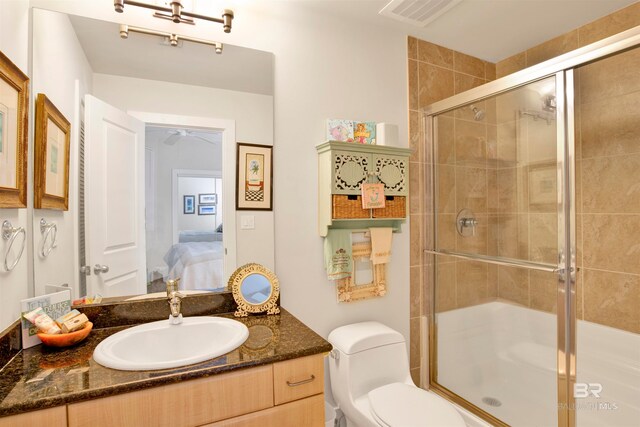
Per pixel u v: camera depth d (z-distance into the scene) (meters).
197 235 1.59
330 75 1.91
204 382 1.05
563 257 1.62
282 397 1.17
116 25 1.45
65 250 1.36
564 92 1.59
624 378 1.78
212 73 1.62
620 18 1.90
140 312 1.47
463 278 2.14
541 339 1.84
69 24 1.37
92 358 1.11
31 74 1.28
